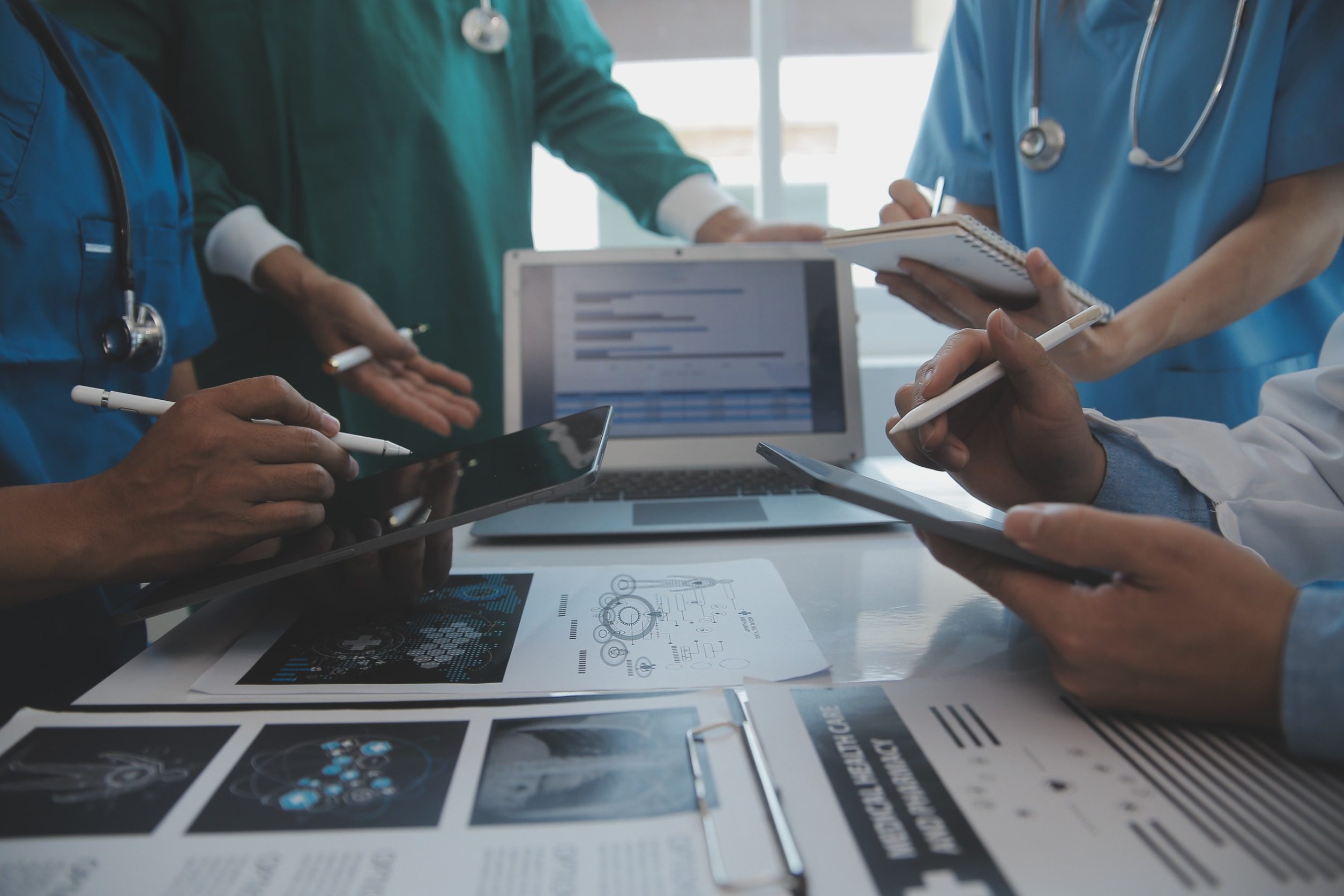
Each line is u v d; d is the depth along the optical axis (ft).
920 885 0.88
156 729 1.22
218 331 4.11
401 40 4.05
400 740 1.19
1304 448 1.96
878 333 6.09
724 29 6.08
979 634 1.65
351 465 1.68
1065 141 3.42
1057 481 1.83
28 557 1.48
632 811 1.02
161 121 2.79
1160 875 0.88
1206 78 3.05
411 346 3.43
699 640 1.61
